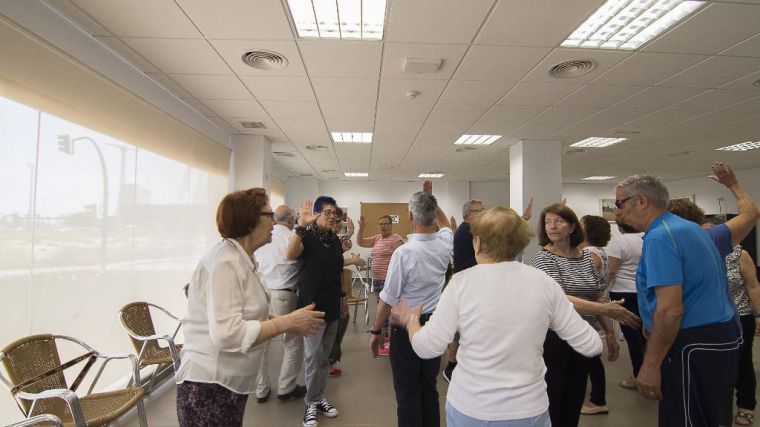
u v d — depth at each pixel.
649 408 2.60
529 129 4.78
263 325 1.20
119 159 2.84
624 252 2.59
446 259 1.96
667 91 3.44
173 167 3.67
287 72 3.06
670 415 1.40
